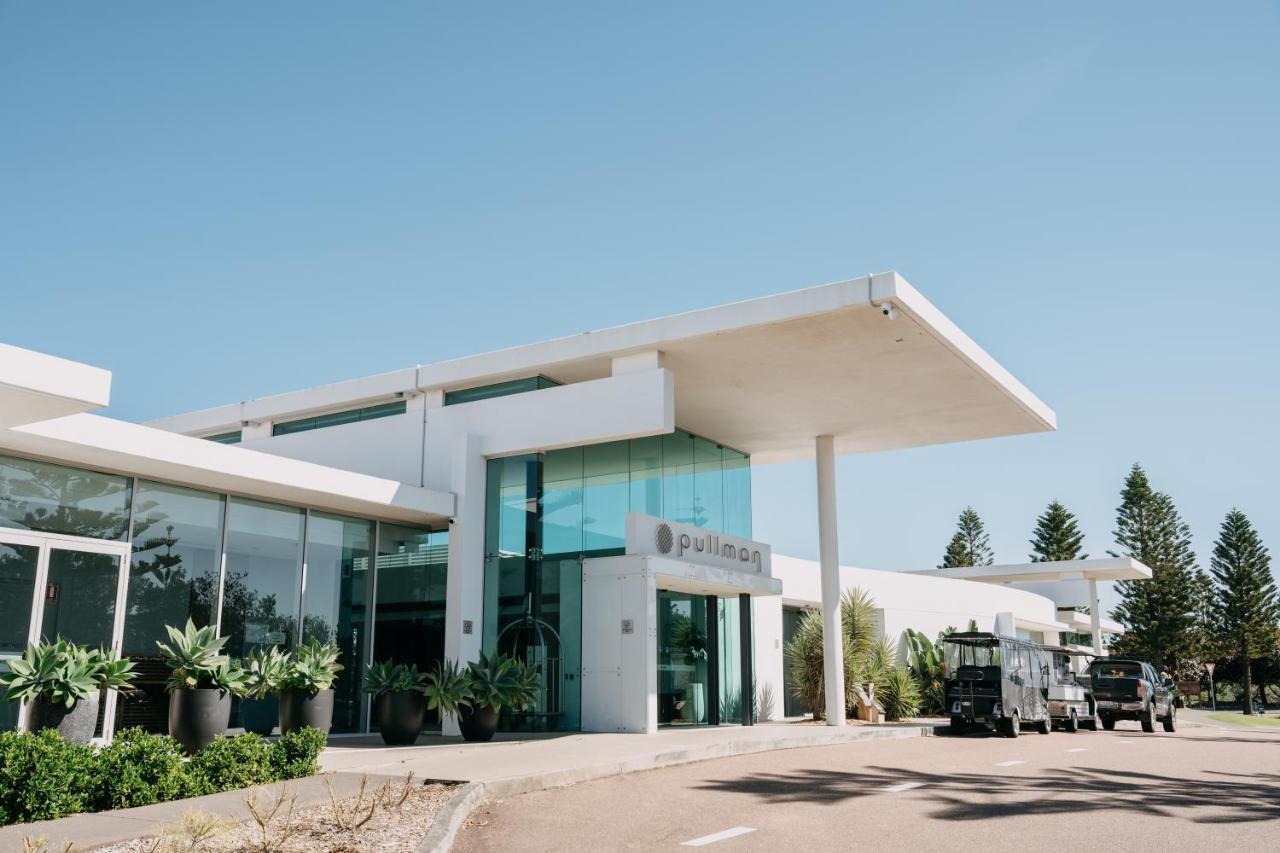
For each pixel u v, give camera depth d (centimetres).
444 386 1934
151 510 1449
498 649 1770
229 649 1525
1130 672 2719
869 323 1595
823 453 2325
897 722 2448
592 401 1728
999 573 4522
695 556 2017
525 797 987
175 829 700
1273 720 4503
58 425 1224
